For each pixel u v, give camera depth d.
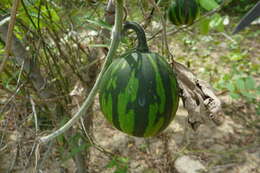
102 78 0.31
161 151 0.82
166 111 0.30
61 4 0.51
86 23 0.55
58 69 0.48
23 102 0.46
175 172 0.78
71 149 0.54
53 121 0.50
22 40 0.49
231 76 1.01
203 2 0.43
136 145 0.85
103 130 0.90
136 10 0.58
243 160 0.81
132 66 0.29
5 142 0.53
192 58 1.28
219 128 0.92
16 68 0.49
